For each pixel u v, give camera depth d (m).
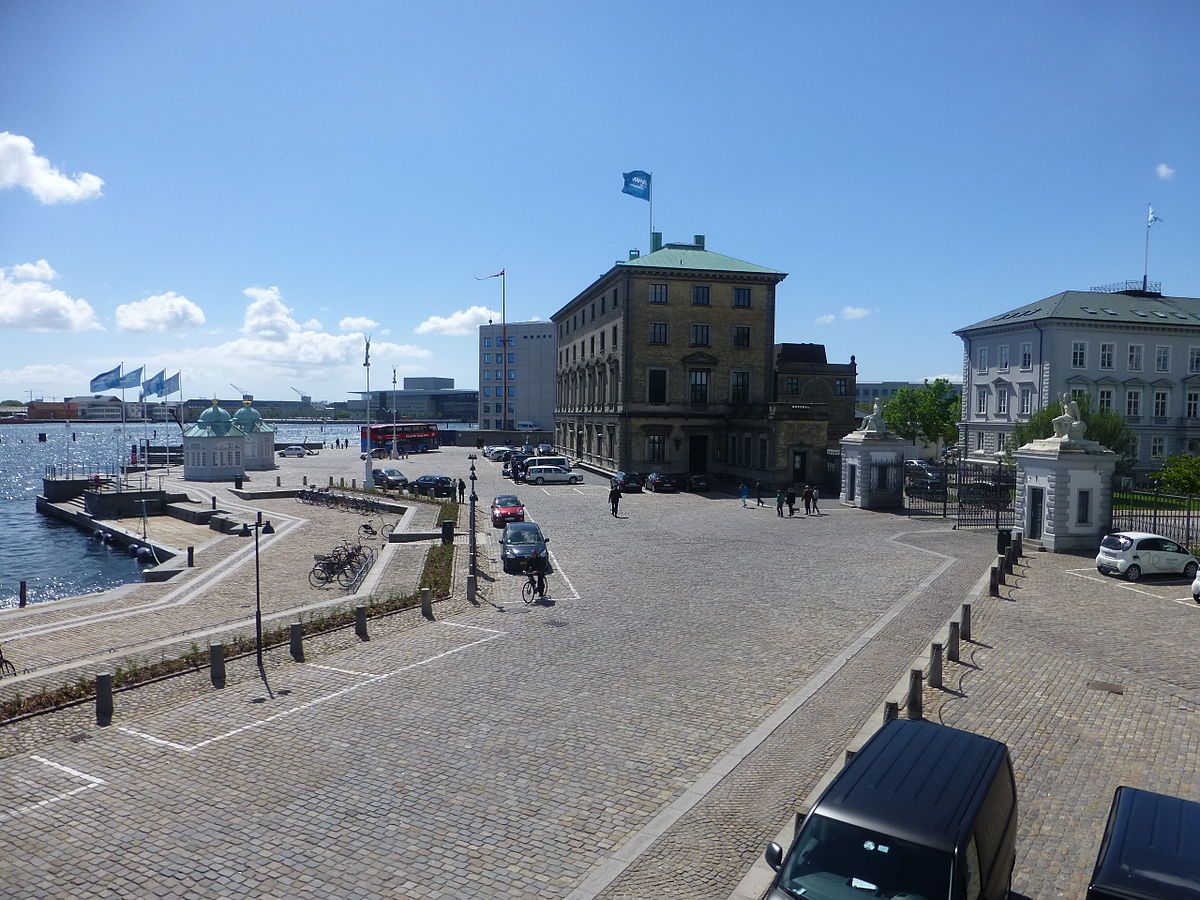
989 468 60.84
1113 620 20.05
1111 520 30.47
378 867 9.44
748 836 10.08
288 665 17.22
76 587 36.28
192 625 22.69
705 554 30.53
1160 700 14.41
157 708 14.66
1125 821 7.69
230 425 68.00
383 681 16.08
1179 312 65.25
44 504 61.91
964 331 71.19
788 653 17.67
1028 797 10.79
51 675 16.78
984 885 7.13
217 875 9.30
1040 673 15.89
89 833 10.25
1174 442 63.94
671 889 8.98
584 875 9.27
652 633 19.41
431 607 21.94
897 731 9.01
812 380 73.50
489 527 38.78
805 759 12.23
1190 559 25.39
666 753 12.52
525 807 10.85
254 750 12.74
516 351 148.62
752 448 56.56
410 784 11.52
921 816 7.23
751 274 61.97
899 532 36.12
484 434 111.19
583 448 74.25
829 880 6.97
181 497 54.56
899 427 82.06
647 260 62.97
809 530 36.81
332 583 28.22
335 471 72.81
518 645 18.50
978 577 25.69
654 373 61.31
